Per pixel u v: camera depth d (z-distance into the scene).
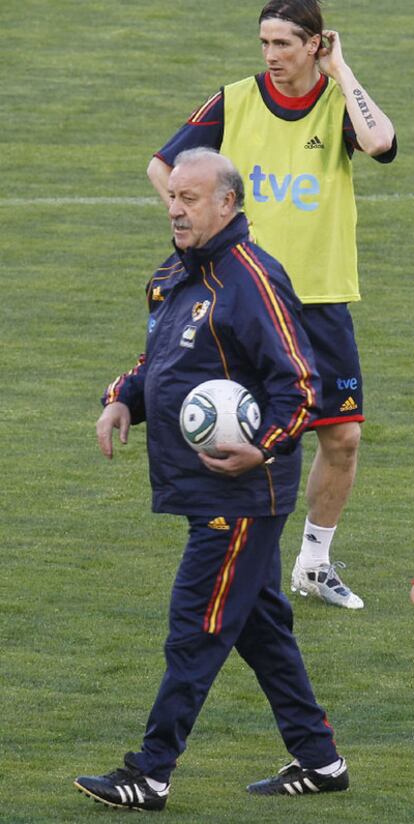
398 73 80.38
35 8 90.38
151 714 18.31
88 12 90.06
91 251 55.91
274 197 25.33
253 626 18.83
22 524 31.02
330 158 25.25
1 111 73.62
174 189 18.11
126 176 65.50
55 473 34.50
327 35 24.80
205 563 18.11
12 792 18.91
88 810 18.25
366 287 52.28
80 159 67.56
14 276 52.72
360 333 47.25
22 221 59.25
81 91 76.75
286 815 18.14
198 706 18.25
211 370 18.22
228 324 17.92
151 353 18.67
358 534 31.05
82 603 26.78
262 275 17.97
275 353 17.73
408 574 28.84
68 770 19.83
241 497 18.06
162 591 27.47
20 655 24.42
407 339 46.78
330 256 25.50
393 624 26.41
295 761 19.27
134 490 33.50
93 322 47.97
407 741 21.39
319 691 23.34
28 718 21.88
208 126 25.41
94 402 40.31
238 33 86.81
